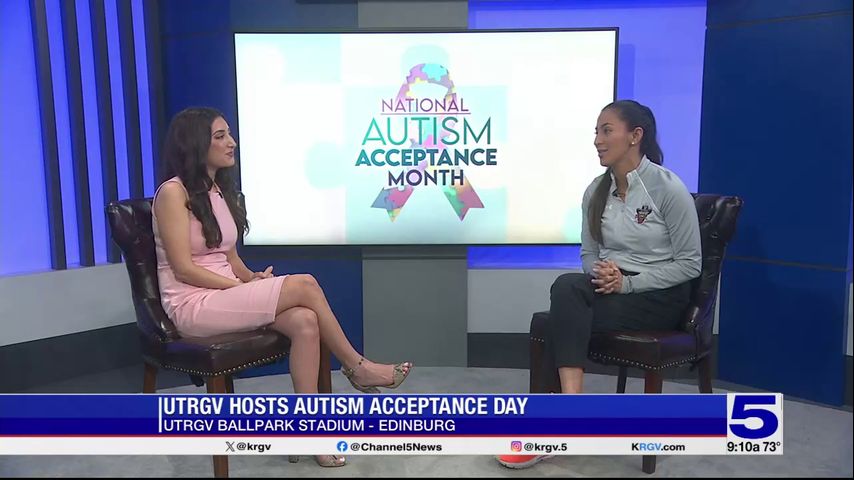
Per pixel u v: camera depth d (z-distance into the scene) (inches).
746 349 129.2
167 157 98.0
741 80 124.9
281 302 95.3
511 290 138.8
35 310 131.0
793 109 118.9
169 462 98.0
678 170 136.1
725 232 102.7
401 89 128.6
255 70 127.7
